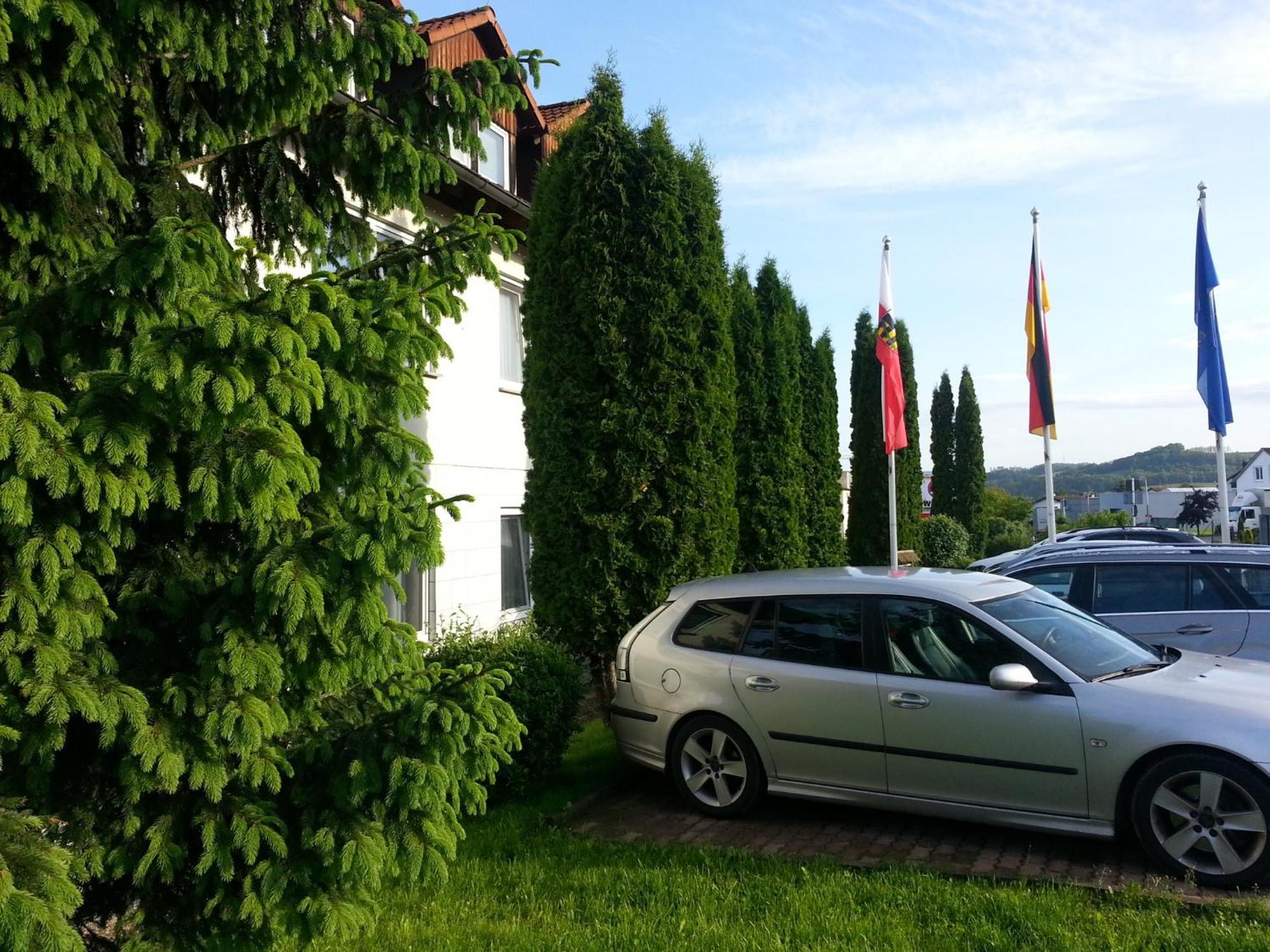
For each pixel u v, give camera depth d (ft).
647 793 21.95
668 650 21.17
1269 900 14.64
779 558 36.40
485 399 37.58
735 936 14.01
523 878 16.65
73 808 10.16
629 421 24.09
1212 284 43.62
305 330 9.87
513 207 36.32
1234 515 182.70
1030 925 13.83
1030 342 46.19
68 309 10.25
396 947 13.98
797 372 41.06
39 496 9.26
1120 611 25.16
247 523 10.91
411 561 10.92
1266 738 15.31
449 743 11.03
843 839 18.56
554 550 24.85
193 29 12.14
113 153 12.16
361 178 14.93
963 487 124.88
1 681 9.21
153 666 10.75
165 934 10.57
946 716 17.66
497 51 42.63
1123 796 16.40
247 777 10.56
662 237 24.48
